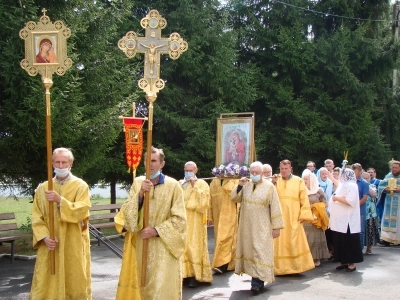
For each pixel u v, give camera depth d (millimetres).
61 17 11891
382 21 23297
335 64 21156
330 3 21984
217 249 9594
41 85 10703
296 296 7855
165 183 5629
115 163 15844
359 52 21641
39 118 10641
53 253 5668
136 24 17203
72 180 5984
